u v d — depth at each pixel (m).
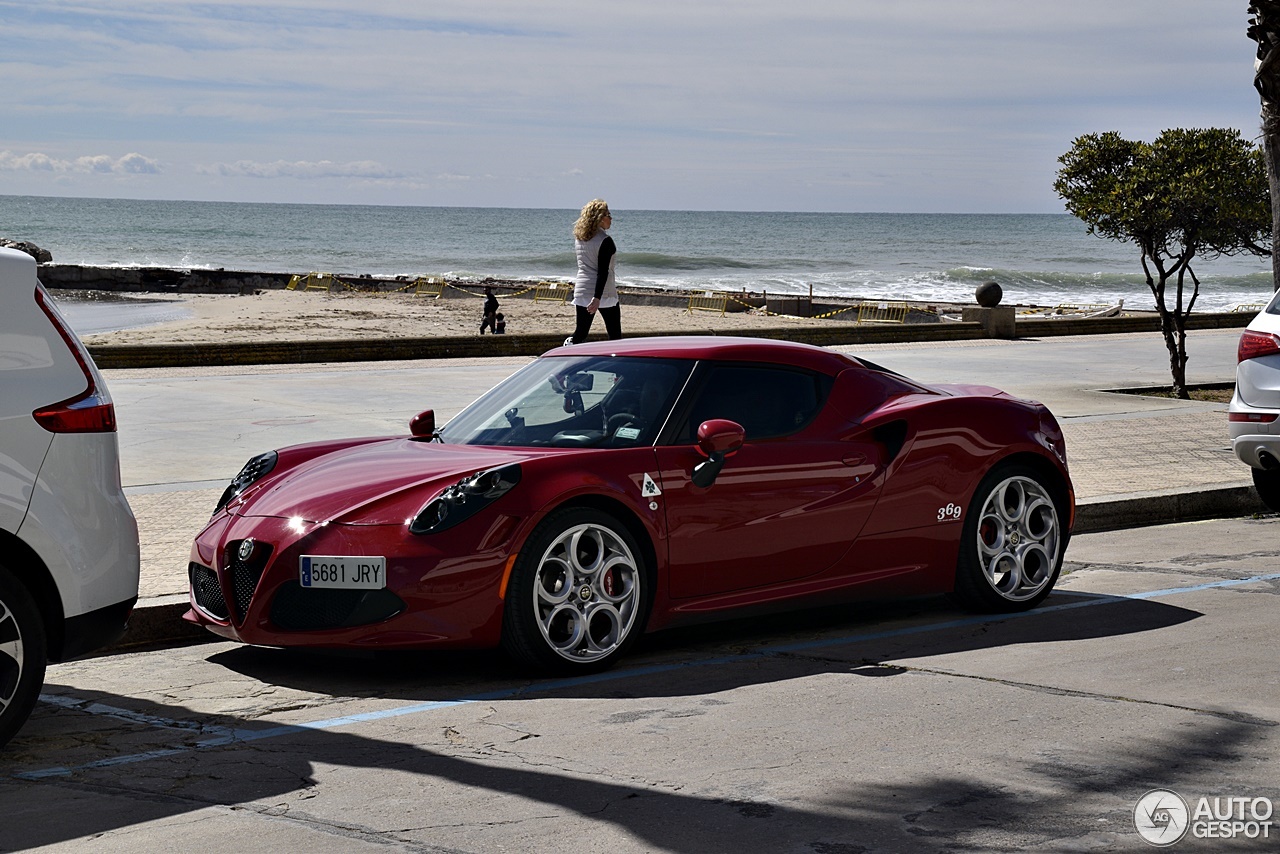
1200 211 14.91
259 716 4.81
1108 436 12.05
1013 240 155.12
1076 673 5.26
